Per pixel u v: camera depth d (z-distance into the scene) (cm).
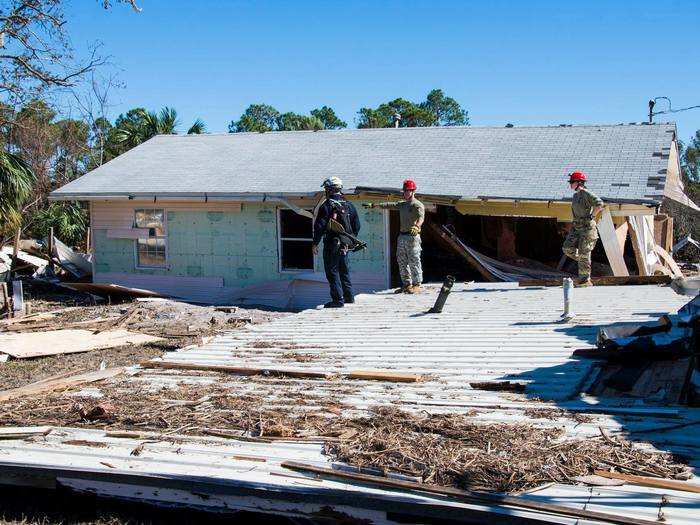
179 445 531
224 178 2064
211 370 784
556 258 2039
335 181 1216
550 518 383
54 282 2303
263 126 5675
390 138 2245
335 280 1210
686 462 445
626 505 391
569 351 750
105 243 2173
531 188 1725
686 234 2856
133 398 666
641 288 1208
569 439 493
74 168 3581
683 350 653
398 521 428
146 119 3838
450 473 444
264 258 1966
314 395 650
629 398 586
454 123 7200
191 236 2045
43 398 688
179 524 501
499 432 511
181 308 1836
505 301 1148
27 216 3195
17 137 3131
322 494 436
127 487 490
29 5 2202
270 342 920
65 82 2383
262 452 507
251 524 491
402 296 1307
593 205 1240
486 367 716
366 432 529
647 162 1781
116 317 1752
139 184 2109
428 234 2000
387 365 755
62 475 498
